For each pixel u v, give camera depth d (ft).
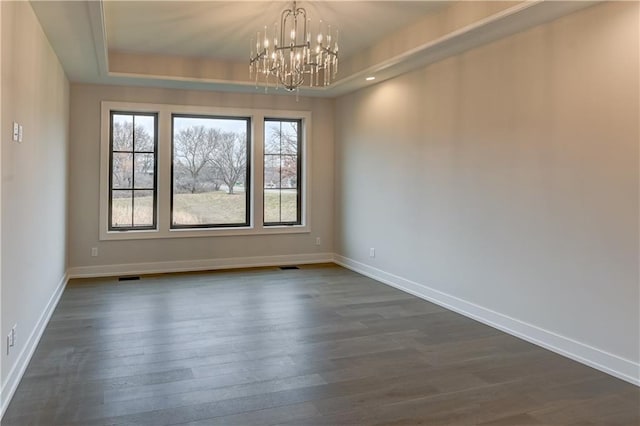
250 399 9.04
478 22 12.21
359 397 9.20
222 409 8.63
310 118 23.47
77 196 19.81
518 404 9.02
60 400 8.86
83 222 19.94
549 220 12.04
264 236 23.04
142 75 18.60
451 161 15.55
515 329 13.07
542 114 12.17
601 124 10.71
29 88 10.91
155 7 13.42
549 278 12.05
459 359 11.25
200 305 15.69
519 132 12.88
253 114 22.44
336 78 19.94
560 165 11.71
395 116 18.63
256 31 15.58
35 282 11.70
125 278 19.75
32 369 10.28
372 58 17.24
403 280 18.25
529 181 12.60
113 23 14.82
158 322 13.75
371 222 20.53
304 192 23.68
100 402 8.81
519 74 12.84
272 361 10.95
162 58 18.85
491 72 13.80
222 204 22.61
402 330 13.41
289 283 19.22
